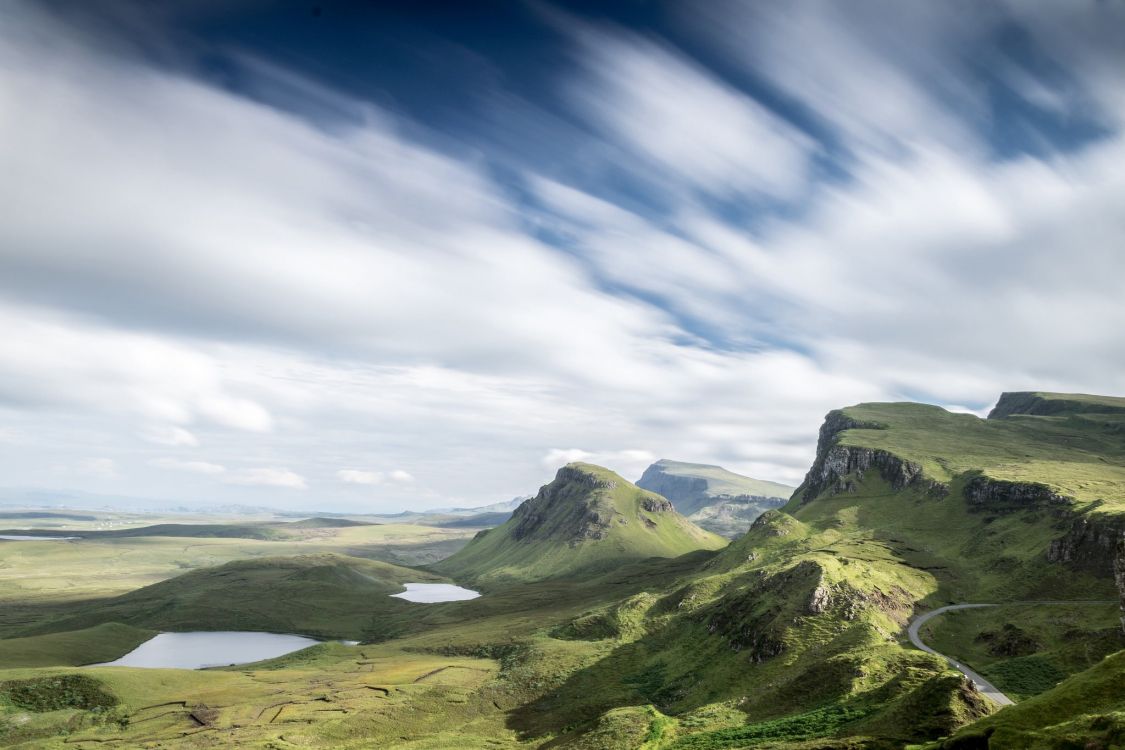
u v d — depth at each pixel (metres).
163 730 176.25
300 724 176.88
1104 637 160.88
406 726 179.88
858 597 196.50
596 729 150.25
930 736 93.75
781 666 171.75
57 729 180.50
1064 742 71.00
